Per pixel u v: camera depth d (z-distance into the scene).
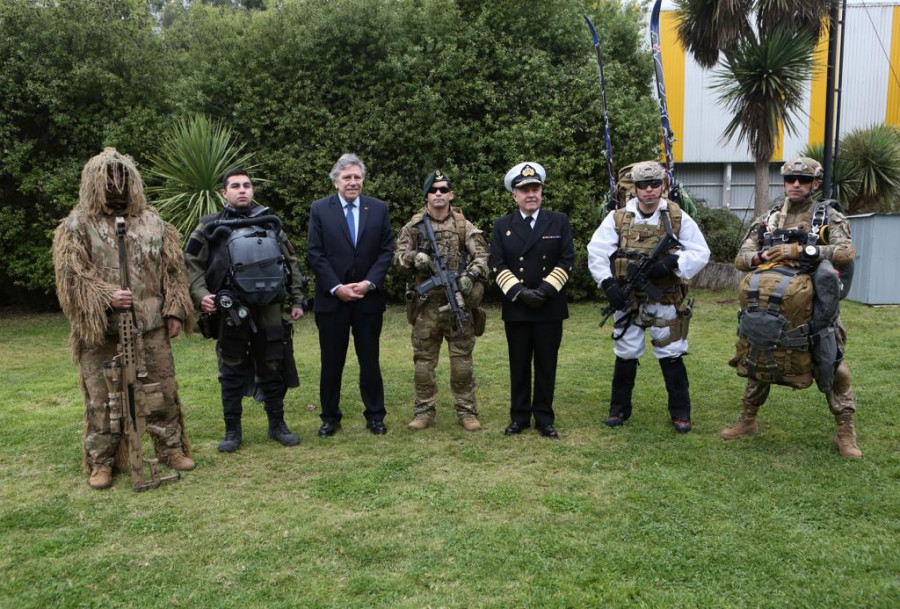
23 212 9.45
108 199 3.64
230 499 3.52
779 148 16.89
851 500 3.33
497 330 8.35
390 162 9.71
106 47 9.56
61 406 5.41
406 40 9.61
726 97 10.58
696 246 4.32
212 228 4.14
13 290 10.73
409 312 4.64
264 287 4.05
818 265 3.82
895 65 16.56
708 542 2.96
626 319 4.51
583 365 6.42
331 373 4.51
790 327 3.79
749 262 4.06
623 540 3.00
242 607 2.54
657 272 4.30
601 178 10.21
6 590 2.67
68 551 2.98
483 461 4.00
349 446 4.31
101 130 9.58
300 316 4.48
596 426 4.62
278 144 9.73
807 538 2.97
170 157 8.77
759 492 3.46
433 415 4.73
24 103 9.28
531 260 4.39
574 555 2.88
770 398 5.13
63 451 4.27
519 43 9.91
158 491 3.63
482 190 9.78
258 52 9.61
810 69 10.17
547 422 4.46
